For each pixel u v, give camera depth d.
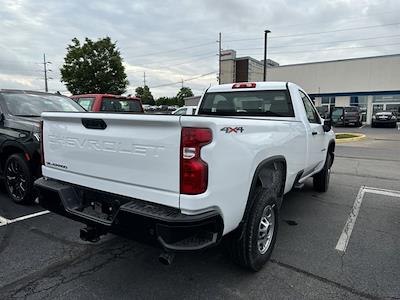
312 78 36.16
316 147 5.03
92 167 2.90
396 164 9.49
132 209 2.47
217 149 2.37
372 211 5.09
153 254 3.57
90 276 3.12
